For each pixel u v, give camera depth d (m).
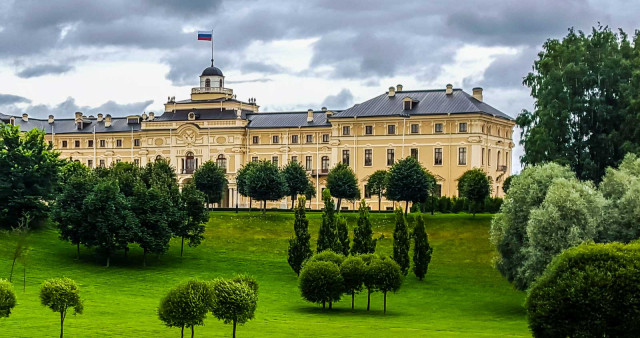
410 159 126.06
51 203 108.19
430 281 92.88
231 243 112.94
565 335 47.75
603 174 105.94
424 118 153.88
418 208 127.69
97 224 97.25
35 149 110.38
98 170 133.25
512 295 85.94
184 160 176.50
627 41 111.06
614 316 46.56
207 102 177.25
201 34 184.25
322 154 165.50
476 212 126.69
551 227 73.38
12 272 86.81
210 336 57.25
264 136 171.25
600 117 105.12
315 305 79.25
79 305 55.41
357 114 160.12
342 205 160.00
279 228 120.94
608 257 48.25
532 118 110.69
